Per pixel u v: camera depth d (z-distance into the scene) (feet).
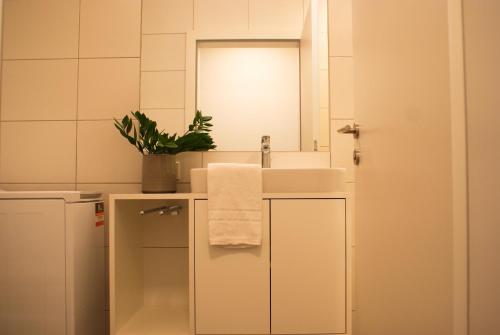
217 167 3.67
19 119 4.83
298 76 4.93
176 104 4.87
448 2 1.93
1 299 3.65
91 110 4.85
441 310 2.04
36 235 3.68
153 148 4.25
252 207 3.61
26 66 4.85
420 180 2.29
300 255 3.64
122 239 3.98
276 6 4.91
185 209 4.72
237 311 3.62
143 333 3.82
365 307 3.37
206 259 3.64
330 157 4.80
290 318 3.62
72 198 3.72
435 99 2.08
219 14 4.91
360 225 3.50
